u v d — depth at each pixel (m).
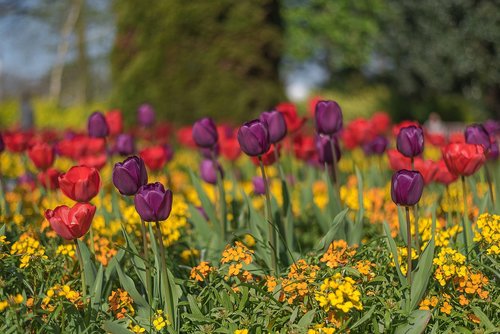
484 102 20.45
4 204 4.23
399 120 25.78
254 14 10.69
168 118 10.52
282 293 2.89
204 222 3.84
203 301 2.98
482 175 4.43
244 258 3.08
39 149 4.07
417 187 2.73
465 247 3.12
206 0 10.55
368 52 31.00
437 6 19.66
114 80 11.16
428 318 2.64
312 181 5.24
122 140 4.64
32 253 2.98
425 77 21.02
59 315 2.86
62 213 2.76
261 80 10.84
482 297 2.81
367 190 5.00
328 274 2.89
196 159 8.04
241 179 6.70
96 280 2.92
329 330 2.53
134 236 3.74
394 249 2.87
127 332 2.65
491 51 19.12
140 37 10.73
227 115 10.55
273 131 3.50
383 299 2.74
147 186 2.63
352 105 24.66
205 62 10.56
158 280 2.94
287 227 3.57
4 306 2.56
